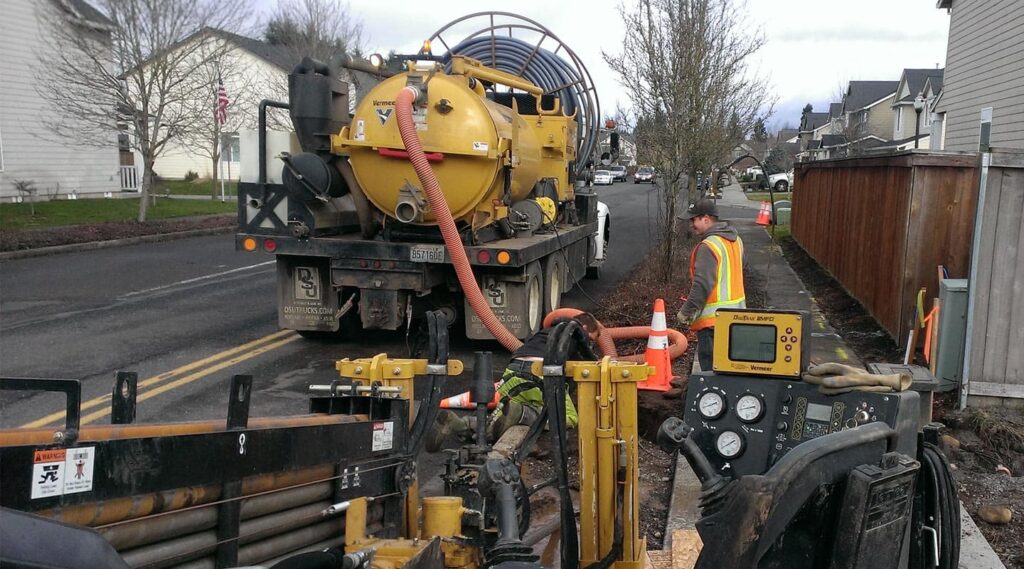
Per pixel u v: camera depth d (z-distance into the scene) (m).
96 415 6.39
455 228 7.81
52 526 1.56
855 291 11.39
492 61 12.05
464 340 9.70
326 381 7.69
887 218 9.20
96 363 8.10
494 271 8.70
